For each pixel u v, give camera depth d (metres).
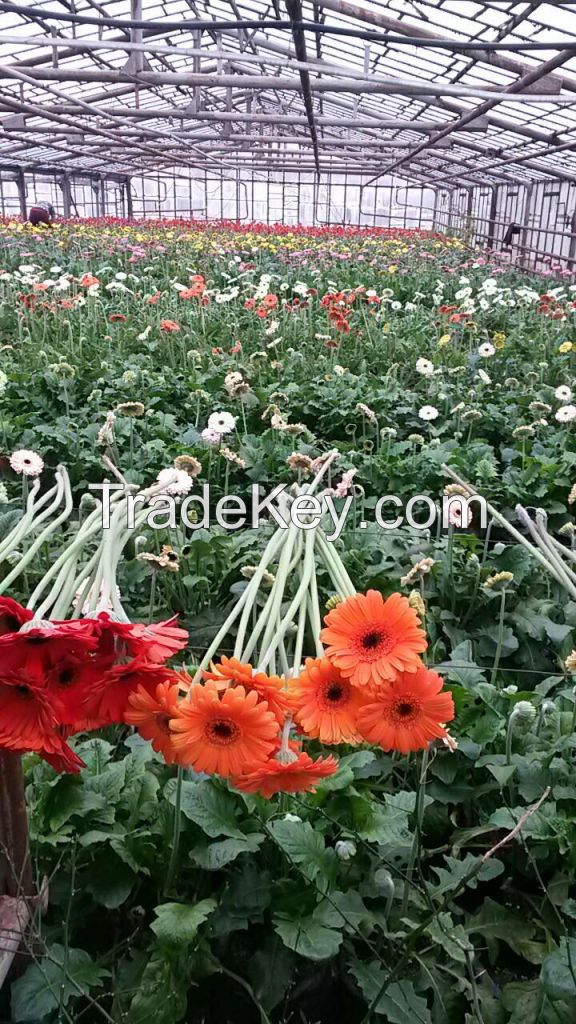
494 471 5.27
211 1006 2.14
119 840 2.09
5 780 1.76
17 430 5.70
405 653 1.37
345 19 14.82
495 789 2.62
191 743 1.36
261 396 6.68
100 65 19.73
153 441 5.51
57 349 8.50
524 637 3.66
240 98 31.36
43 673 1.32
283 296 12.38
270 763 1.34
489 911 2.36
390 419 6.72
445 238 26.64
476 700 2.80
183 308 10.30
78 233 20.73
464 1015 2.04
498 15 12.26
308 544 1.74
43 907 2.00
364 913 2.04
